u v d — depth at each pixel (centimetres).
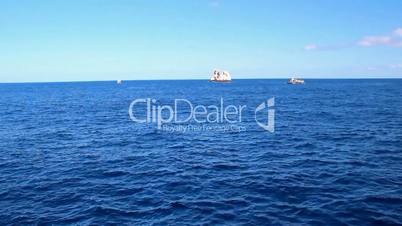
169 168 1688
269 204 1198
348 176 1498
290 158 1855
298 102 5528
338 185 1383
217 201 1234
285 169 1633
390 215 1088
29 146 2238
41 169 1678
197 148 2152
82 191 1359
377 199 1222
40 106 5281
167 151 2077
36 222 1081
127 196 1301
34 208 1194
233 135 2603
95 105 5456
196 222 1068
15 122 3397
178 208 1177
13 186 1424
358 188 1344
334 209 1141
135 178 1527
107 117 3822
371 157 1834
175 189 1373
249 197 1268
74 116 3906
